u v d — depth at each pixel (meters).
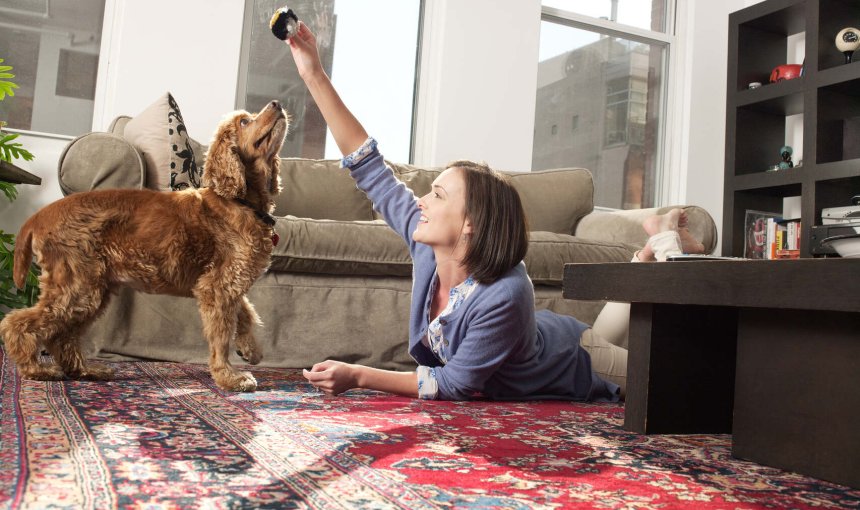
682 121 4.61
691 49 4.58
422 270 1.71
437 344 1.68
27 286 2.67
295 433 1.16
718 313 1.44
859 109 3.92
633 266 1.25
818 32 3.79
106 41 3.27
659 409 1.38
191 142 3.03
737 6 4.64
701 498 0.89
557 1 4.45
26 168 3.06
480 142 4.04
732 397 1.46
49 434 1.04
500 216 1.57
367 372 1.61
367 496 0.80
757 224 4.17
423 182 3.50
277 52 3.76
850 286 0.87
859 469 0.99
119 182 2.30
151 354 2.30
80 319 1.73
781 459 1.11
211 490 0.79
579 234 3.55
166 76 3.32
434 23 4.00
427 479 0.90
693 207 3.10
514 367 1.73
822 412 1.05
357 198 3.38
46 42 3.23
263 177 1.83
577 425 1.43
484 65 4.05
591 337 1.98
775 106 4.16
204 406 1.41
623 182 4.59
